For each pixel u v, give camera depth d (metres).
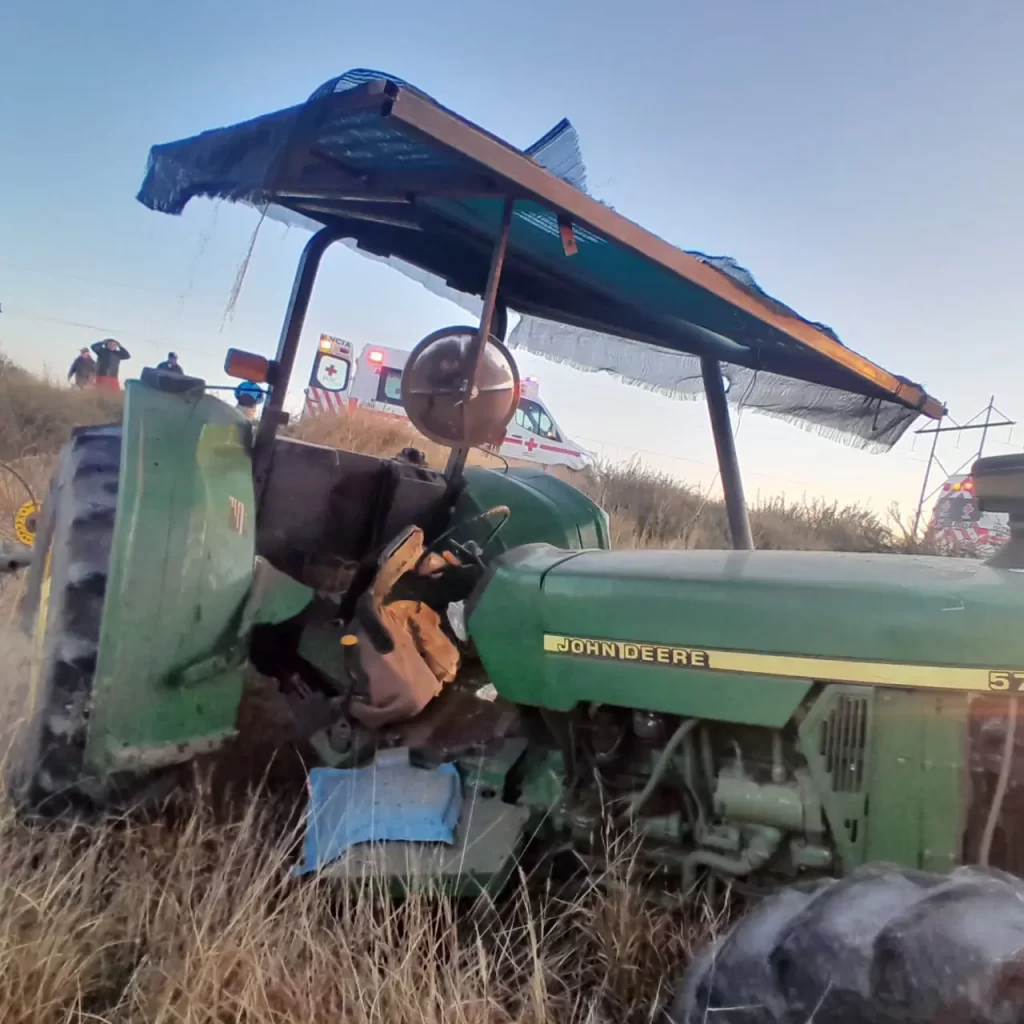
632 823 2.53
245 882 2.47
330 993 2.18
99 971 2.27
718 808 2.40
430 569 3.33
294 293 3.33
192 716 2.76
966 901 1.67
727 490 4.05
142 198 2.88
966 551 8.87
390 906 2.42
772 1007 1.69
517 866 2.53
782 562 2.62
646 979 2.30
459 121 2.24
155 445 2.77
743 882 2.41
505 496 4.09
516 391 3.10
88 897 2.44
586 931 2.45
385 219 3.24
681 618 2.43
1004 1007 1.50
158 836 2.70
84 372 13.87
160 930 2.38
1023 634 2.15
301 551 3.54
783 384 4.24
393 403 14.66
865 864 2.05
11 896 2.33
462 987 2.18
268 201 2.32
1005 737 2.21
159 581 2.67
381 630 3.09
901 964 1.59
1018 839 2.24
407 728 3.06
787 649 2.31
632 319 3.83
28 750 2.72
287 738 3.20
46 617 2.87
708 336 3.84
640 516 10.38
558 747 2.74
